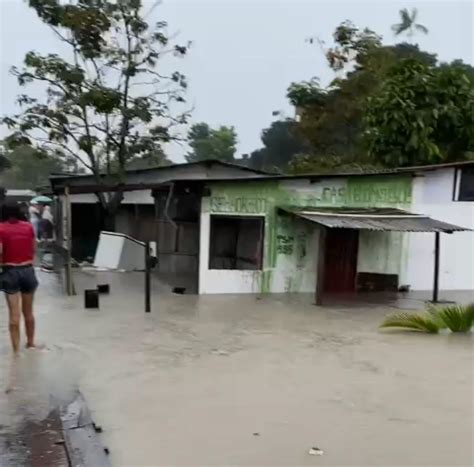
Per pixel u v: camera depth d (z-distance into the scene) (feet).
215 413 21.09
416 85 79.77
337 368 27.53
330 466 16.89
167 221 63.05
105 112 77.77
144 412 21.09
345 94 101.50
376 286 56.29
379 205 56.44
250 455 17.54
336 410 21.63
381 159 80.59
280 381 25.27
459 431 19.72
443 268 57.82
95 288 51.85
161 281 58.03
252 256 55.88
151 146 81.82
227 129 170.30
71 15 75.92
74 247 84.43
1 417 20.21
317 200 54.70
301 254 54.13
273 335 34.83
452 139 80.94
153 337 33.47
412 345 32.60
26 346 30.27
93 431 19.07
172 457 17.33
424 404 22.45
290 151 161.79
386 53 101.86
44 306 42.78
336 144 105.60
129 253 67.26
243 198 52.47
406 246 56.90
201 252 51.49
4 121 77.92
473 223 57.77
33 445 17.85
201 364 27.89
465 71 98.02
